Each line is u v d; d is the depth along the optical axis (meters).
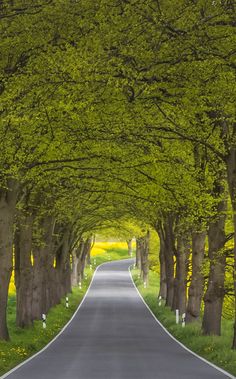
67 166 50.47
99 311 107.94
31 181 53.50
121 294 151.00
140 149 51.12
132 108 43.59
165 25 35.78
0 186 44.62
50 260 94.62
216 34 35.62
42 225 82.81
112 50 38.25
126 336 65.25
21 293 67.19
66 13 39.53
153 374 32.72
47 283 93.94
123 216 112.75
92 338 62.50
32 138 43.41
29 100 40.47
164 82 39.56
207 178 51.81
